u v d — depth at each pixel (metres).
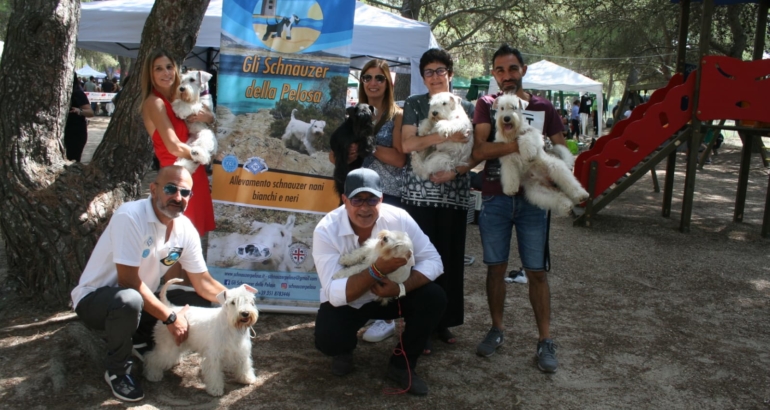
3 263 4.96
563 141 3.74
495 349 3.61
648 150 7.36
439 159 3.38
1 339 3.42
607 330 4.07
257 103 3.99
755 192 10.57
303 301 4.17
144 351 3.24
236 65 3.96
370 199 2.85
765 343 3.89
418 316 3.01
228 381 3.13
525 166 3.36
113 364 2.87
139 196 4.39
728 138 25.17
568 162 3.60
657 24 18.47
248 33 3.95
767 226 7.08
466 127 3.38
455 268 3.55
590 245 6.59
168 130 3.58
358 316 3.12
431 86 3.62
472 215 7.30
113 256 2.85
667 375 3.39
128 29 6.54
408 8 14.27
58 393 2.89
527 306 4.55
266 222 4.09
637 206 9.10
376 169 3.64
